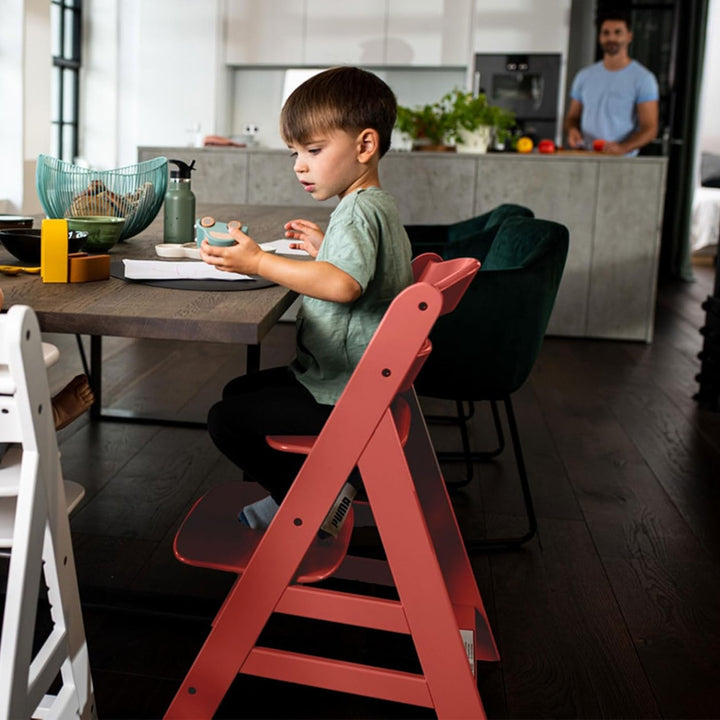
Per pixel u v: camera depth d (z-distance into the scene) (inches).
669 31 289.0
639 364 172.2
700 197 337.7
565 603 77.5
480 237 108.8
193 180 200.4
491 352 84.5
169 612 71.7
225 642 54.5
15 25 216.4
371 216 55.2
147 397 134.0
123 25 283.0
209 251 52.5
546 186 189.3
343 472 51.4
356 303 56.8
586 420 133.4
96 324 51.5
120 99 288.2
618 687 65.5
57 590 46.7
